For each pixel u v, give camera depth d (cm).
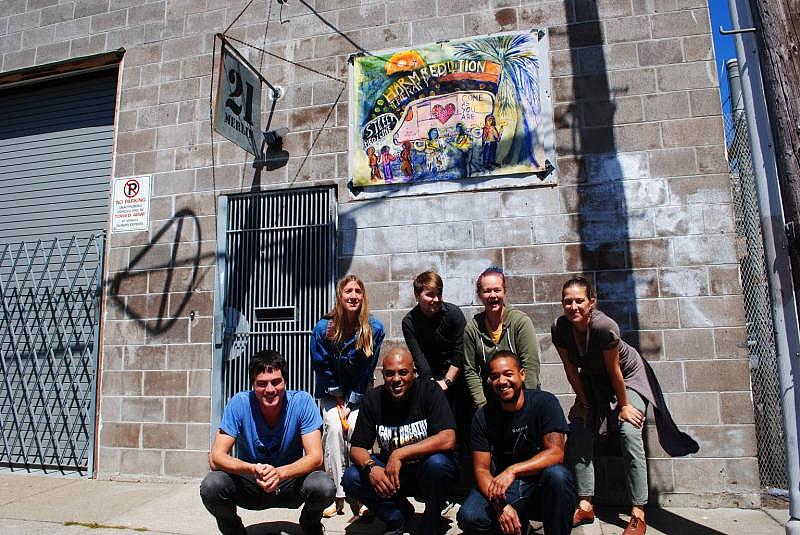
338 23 577
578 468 407
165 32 629
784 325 347
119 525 422
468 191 518
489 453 350
